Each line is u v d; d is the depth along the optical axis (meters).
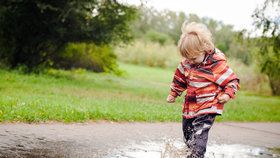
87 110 9.06
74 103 10.52
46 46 21.03
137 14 21.44
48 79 17.69
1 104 8.52
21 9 19.16
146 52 59.97
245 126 10.98
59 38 20.55
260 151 7.20
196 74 4.72
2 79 15.14
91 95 14.12
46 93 12.83
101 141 6.47
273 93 31.98
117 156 5.57
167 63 59.38
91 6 19.14
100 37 20.30
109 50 32.03
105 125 8.14
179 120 10.24
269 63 19.92
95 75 27.86
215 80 4.65
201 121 4.65
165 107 12.69
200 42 4.64
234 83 4.62
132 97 15.59
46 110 8.33
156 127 8.70
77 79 21.02
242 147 7.40
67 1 18.70
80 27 19.75
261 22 19.22
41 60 21.31
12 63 20.70
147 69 50.72
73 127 7.46
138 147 6.32
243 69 36.00
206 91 4.67
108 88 18.55
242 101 21.47
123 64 55.44
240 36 20.25
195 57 4.68
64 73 24.03
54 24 19.72
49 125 7.34
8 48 20.62
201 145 4.57
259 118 13.23
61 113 8.27
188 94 4.80
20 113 7.59
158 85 27.12
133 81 27.86
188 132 4.82
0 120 7.06
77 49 29.05
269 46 19.42
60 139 6.26
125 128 8.07
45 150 5.46
